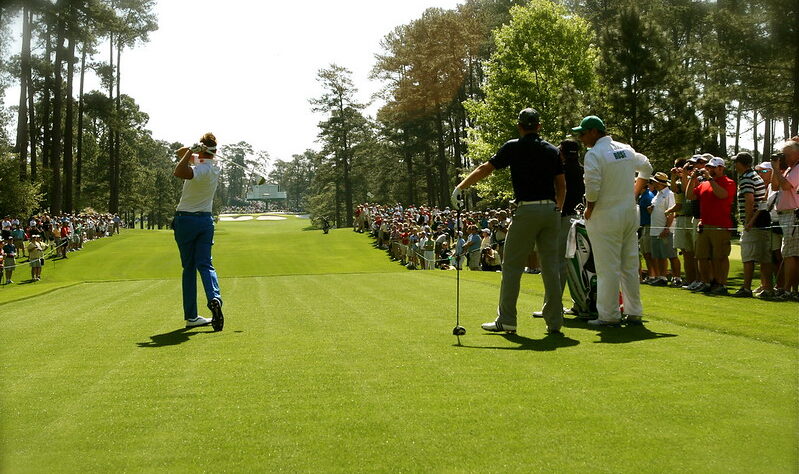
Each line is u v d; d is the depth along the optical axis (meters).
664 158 24.05
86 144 78.25
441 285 10.25
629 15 24.55
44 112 46.44
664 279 10.66
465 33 49.78
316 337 5.45
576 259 6.81
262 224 98.38
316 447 2.74
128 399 3.51
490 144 36.50
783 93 27.88
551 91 33.81
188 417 3.18
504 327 5.68
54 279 28.62
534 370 4.09
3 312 7.78
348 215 76.50
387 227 39.47
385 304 7.77
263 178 6.87
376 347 4.94
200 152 6.50
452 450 2.69
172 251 40.38
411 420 3.08
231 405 3.38
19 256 33.38
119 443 2.82
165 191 103.88
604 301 6.14
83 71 51.62
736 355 4.50
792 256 8.11
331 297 8.71
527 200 5.69
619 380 3.79
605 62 24.67
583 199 7.42
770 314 6.59
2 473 2.46
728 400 3.34
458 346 4.98
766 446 2.69
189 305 6.30
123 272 31.50
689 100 24.44
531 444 2.74
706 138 25.00
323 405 3.35
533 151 5.68
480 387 3.67
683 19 38.41
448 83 52.47
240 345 5.14
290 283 11.22
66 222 39.84
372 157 76.19
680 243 10.11
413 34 51.19
